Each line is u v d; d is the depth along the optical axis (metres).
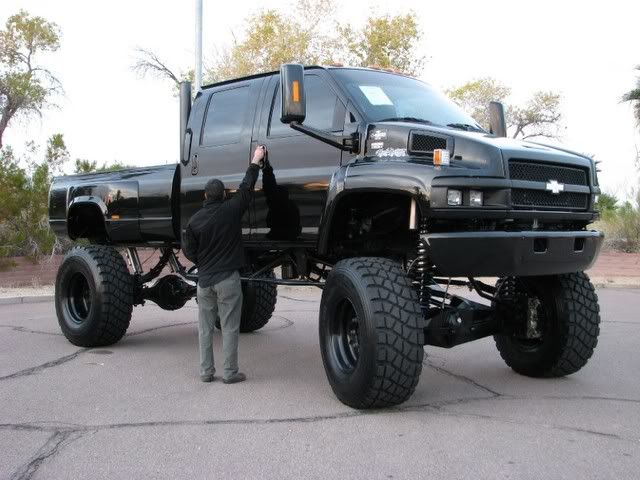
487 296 6.31
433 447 4.41
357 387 5.04
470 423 4.91
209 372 6.21
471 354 7.46
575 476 3.93
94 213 8.36
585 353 5.96
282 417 5.10
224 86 6.93
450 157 5.03
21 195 14.73
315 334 8.84
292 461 4.20
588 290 5.94
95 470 4.09
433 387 5.99
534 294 6.10
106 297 7.57
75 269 7.85
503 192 4.91
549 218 5.21
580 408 5.30
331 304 5.36
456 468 4.06
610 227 20.03
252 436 4.67
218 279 6.02
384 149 5.35
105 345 7.91
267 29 25.88
